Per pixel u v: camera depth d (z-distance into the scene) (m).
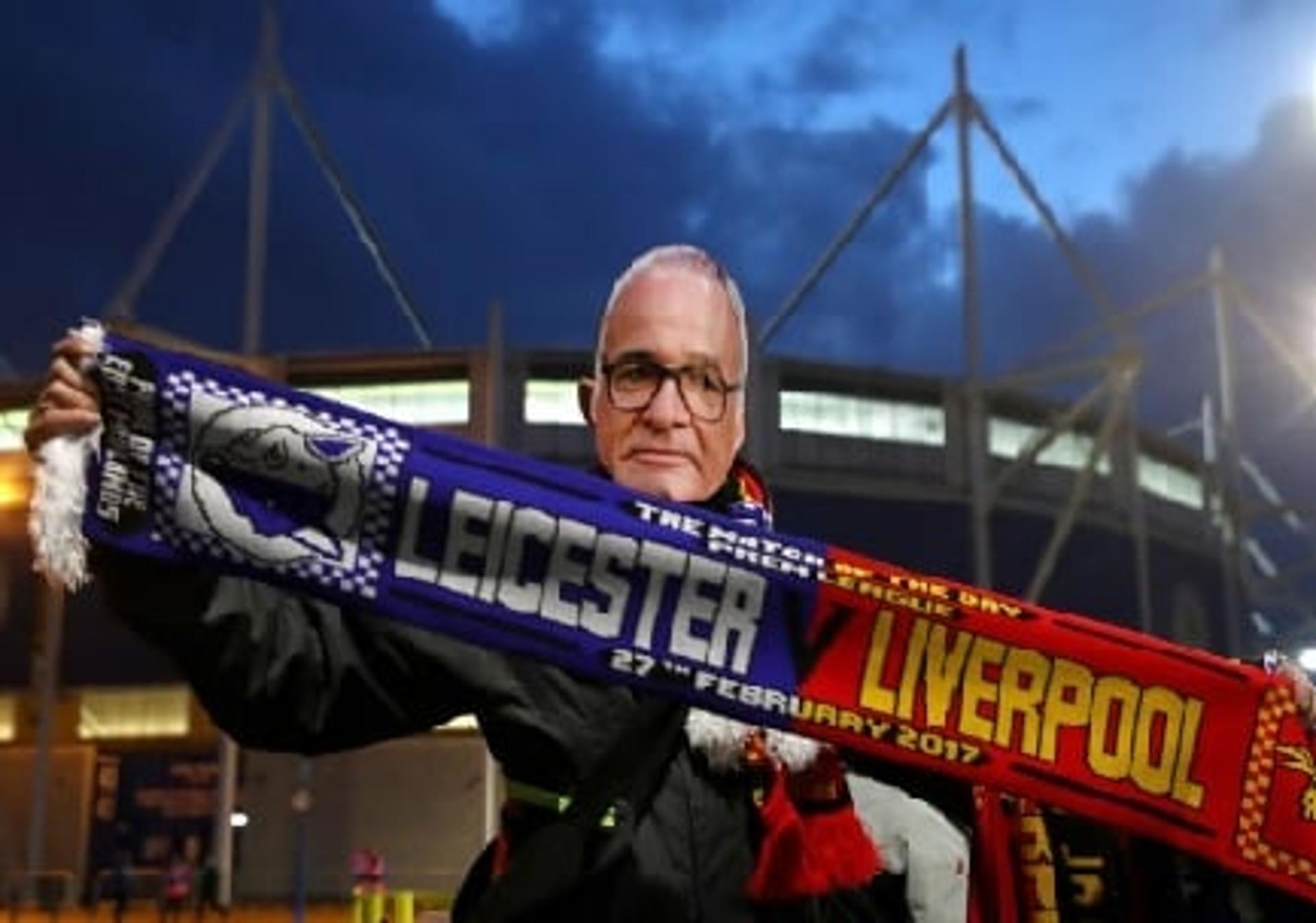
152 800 51.22
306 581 2.72
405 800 48.25
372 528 2.78
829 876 2.65
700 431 2.98
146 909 47.28
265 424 2.76
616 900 2.57
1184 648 3.15
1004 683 3.03
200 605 2.62
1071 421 53.00
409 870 47.75
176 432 2.72
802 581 2.94
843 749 2.93
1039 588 51.62
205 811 50.72
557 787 2.71
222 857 45.97
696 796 2.68
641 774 2.65
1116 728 3.07
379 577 2.76
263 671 2.65
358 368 49.56
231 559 2.68
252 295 55.38
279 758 49.22
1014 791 2.99
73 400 2.66
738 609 2.89
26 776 51.12
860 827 2.74
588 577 2.85
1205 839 3.07
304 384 49.72
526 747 2.71
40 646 50.06
